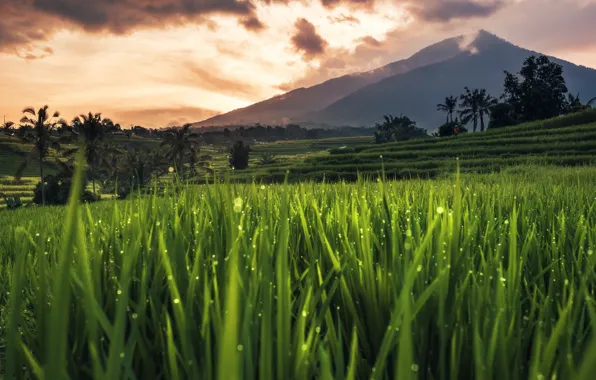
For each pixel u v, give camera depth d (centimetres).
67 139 7600
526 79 14462
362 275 204
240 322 121
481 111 16925
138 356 153
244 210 300
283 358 112
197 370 125
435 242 222
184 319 136
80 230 102
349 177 6869
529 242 244
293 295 221
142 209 283
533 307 176
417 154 8231
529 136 9044
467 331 154
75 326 160
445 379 145
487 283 162
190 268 220
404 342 78
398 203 403
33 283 209
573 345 157
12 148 16800
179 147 8606
